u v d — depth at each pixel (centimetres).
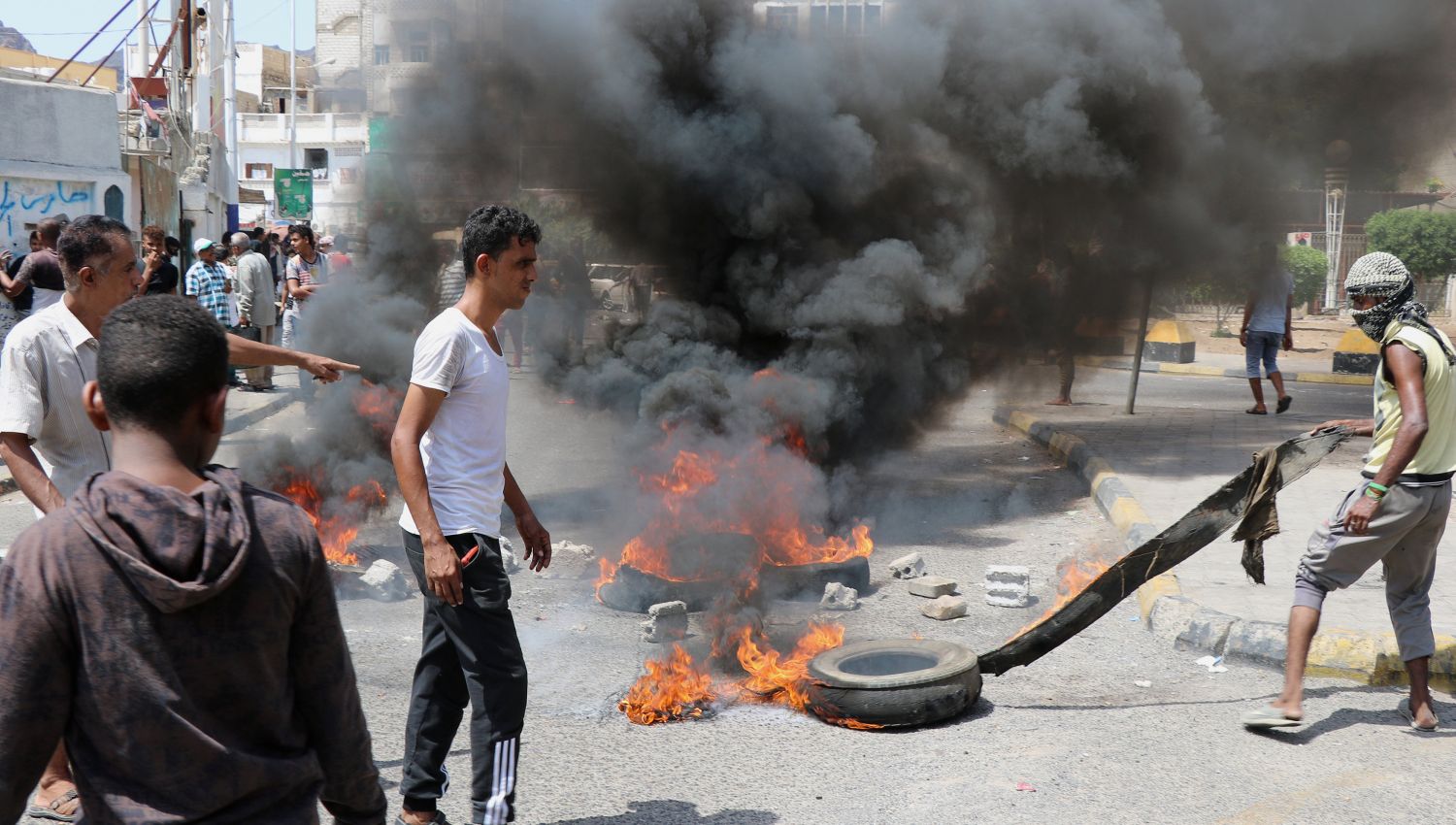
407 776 342
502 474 344
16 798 171
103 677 171
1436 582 596
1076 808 362
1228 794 371
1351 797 369
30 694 168
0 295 1131
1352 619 532
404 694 470
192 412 185
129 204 1825
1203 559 657
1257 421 1230
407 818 343
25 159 1591
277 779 183
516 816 357
